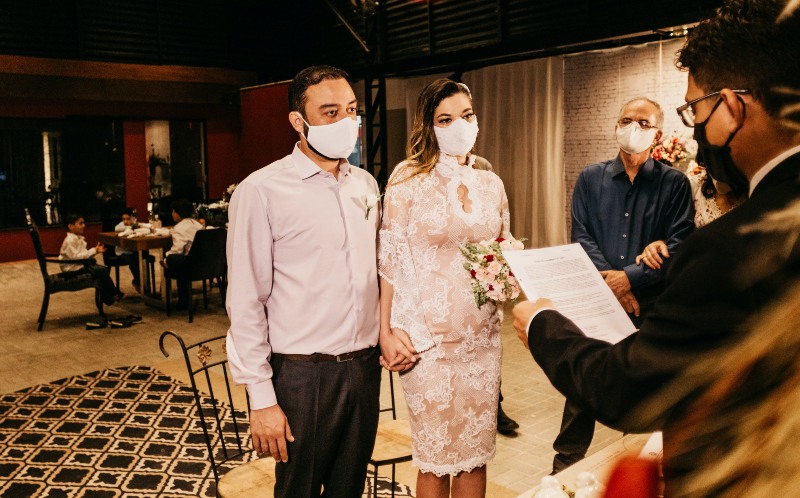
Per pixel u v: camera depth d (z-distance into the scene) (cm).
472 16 924
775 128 72
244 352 184
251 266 187
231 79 1338
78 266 722
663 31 689
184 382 512
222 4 1313
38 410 456
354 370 195
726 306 67
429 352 220
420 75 1066
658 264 280
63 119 1184
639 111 285
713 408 51
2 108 1119
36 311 782
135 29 1212
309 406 190
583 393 90
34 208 1197
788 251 62
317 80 186
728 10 76
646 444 96
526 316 112
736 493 46
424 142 226
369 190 208
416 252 223
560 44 765
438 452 221
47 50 1124
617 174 302
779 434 45
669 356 73
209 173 1381
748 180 79
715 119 77
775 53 70
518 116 1056
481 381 226
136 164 1296
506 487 329
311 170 191
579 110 994
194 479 349
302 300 189
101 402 470
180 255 749
